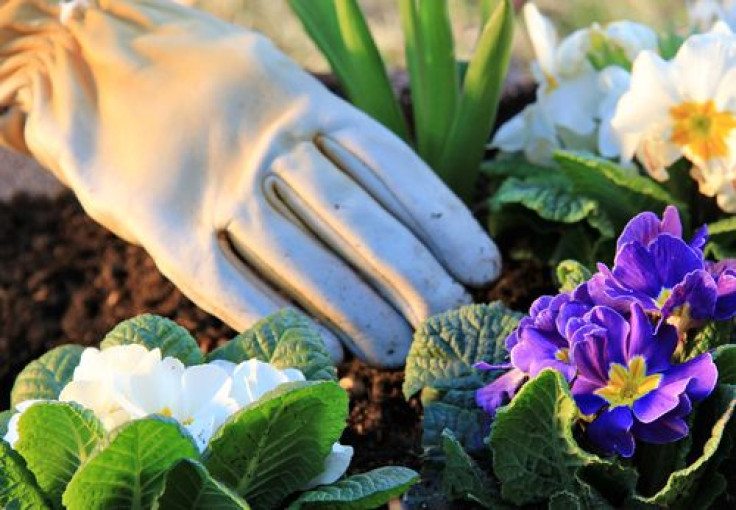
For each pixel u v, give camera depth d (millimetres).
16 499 776
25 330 1044
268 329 856
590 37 995
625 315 822
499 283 1013
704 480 816
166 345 849
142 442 753
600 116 990
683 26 1152
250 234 933
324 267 933
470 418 859
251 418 771
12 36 988
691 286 801
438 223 948
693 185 977
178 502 775
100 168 957
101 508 771
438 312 941
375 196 950
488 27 959
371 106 1018
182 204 943
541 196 971
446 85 1002
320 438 789
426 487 848
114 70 965
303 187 936
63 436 771
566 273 876
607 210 977
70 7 970
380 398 953
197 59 963
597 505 808
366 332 939
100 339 1034
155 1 989
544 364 809
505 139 1030
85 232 1085
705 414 812
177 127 952
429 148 1020
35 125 971
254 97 957
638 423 802
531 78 1102
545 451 812
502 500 829
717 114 925
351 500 785
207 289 932
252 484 791
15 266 1074
